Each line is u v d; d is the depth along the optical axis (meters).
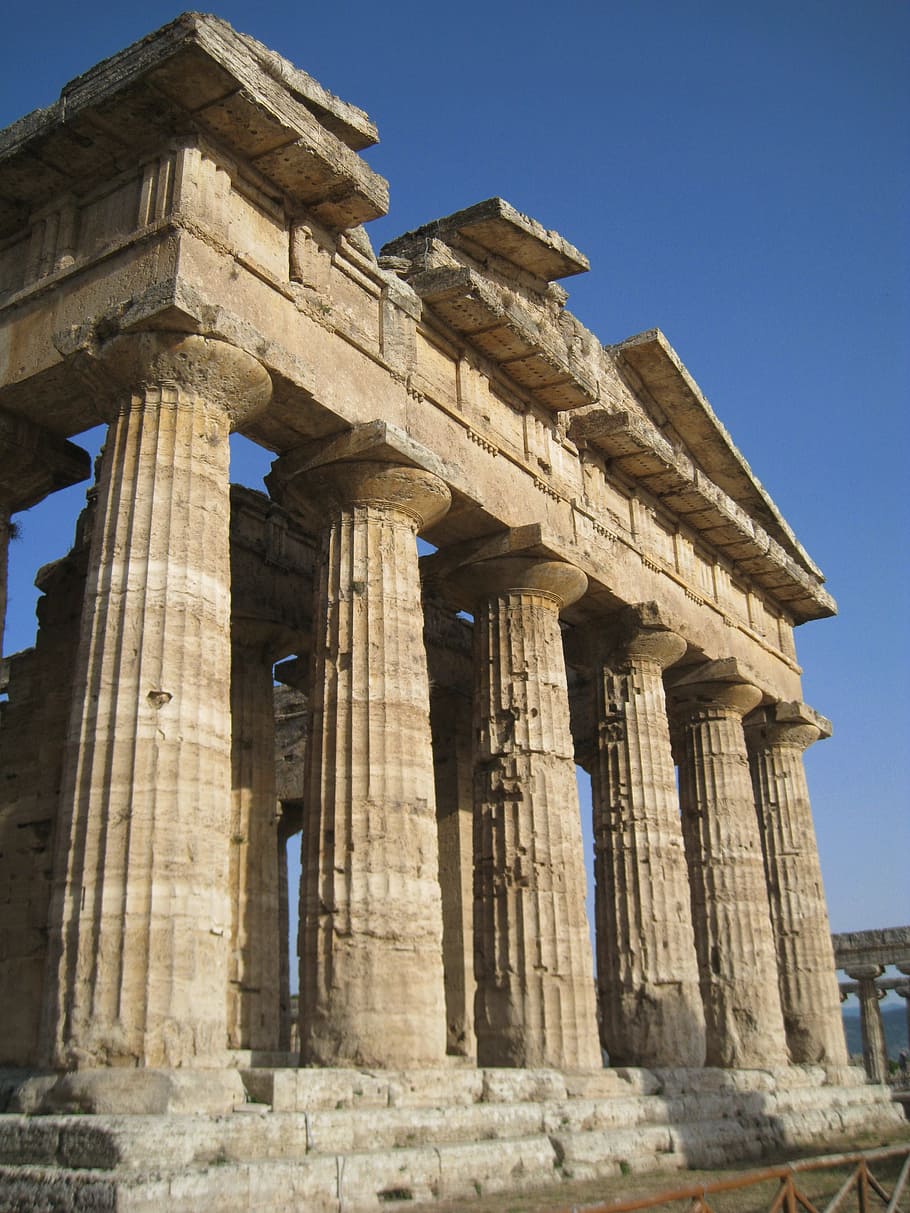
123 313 15.46
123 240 16.09
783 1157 20.89
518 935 19.98
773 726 31.84
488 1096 16.61
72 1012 12.92
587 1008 20.00
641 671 24.95
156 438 15.28
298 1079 13.84
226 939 14.09
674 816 24.38
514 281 24.52
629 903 23.48
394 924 16.45
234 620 23.88
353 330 18.58
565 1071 19.12
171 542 14.87
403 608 18.23
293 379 16.88
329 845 16.80
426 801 17.52
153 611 14.50
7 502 18.75
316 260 18.17
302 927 16.69
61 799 14.03
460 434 20.67
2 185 17.30
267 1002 22.81
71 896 13.40
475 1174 14.35
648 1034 22.56
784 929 30.64
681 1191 9.05
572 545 22.03
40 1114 12.49
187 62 15.51
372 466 18.27
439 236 23.34
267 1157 12.30
